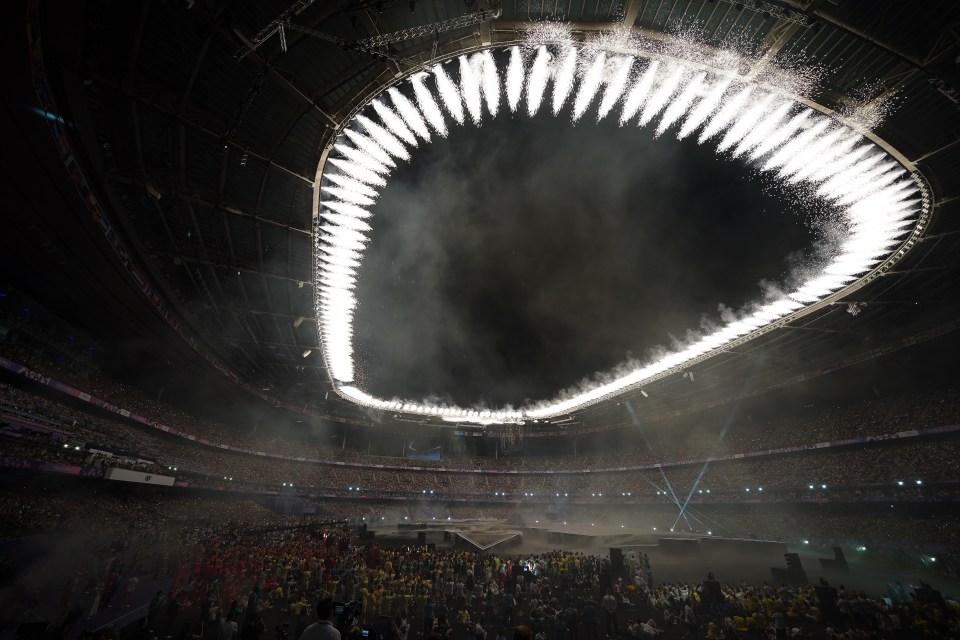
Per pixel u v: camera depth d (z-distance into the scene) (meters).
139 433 41.09
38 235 20.80
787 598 19.89
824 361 44.16
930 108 17.88
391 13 16.16
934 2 14.33
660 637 15.93
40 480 28.58
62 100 15.41
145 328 32.69
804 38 15.88
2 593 16.00
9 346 26.88
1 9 10.41
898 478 38.50
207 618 14.37
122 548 24.77
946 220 23.62
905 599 20.88
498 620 19.42
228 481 49.81
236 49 16.53
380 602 18.39
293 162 21.88
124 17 14.42
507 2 15.92
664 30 16.16
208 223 24.86
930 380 42.75
